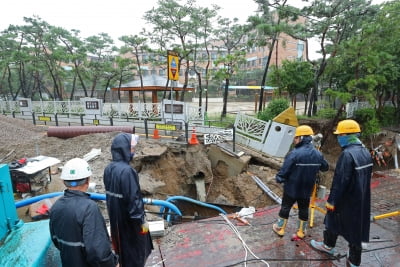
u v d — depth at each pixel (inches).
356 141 123.6
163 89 750.5
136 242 107.1
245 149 444.5
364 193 120.0
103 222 83.5
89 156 346.3
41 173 232.1
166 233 172.1
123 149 104.3
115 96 1606.8
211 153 431.5
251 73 1951.3
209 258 145.8
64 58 885.2
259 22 641.6
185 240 164.1
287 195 152.6
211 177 413.4
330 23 617.9
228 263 141.0
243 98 1849.2
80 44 914.7
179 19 737.6
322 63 674.2
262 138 447.2
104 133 432.5
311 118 683.4
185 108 534.3
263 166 415.8
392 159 665.6
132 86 779.4
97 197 185.8
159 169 384.8
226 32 837.2
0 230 104.7
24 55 899.4
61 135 442.6
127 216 104.3
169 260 144.9
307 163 141.5
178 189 392.8
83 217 78.8
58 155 360.2
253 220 188.4
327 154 671.8
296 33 672.4
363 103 783.1
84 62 933.2
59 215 80.4
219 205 306.0
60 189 242.7
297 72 694.5
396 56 672.4
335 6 609.6
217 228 177.6
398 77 706.8
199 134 478.6
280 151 430.6
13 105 844.6
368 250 152.9
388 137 698.8
